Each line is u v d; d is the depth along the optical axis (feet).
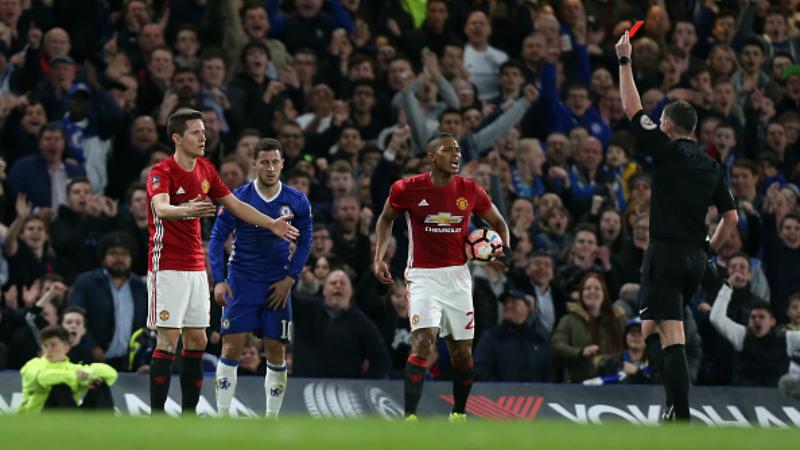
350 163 169.89
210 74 172.04
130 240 135.95
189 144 101.40
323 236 147.02
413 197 108.37
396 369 144.66
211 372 131.64
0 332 133.80
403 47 198.49
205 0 188.85
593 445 49.88
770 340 147.64
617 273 160.04
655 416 134.21
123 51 177.99
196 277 103.55
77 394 117.39
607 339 145.69
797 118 203.72
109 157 161.79
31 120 158.30
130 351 129.80
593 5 221.25
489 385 131.85
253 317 112.57
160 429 54.39
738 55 223.10
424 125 176.55
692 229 99.14
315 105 176.65
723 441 52.44
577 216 176.55
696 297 154.71
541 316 150.61
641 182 173.17
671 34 219.20
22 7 175.42
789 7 237.66
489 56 198.29
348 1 202.08
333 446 47.96
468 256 109.50
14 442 47.83
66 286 136.67
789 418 138.31
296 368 136.15
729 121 200.13
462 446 48.80
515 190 174.81
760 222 174.50
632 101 100.27
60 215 145.38
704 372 151.33
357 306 145.59
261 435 51.70
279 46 187.21
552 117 191.52
